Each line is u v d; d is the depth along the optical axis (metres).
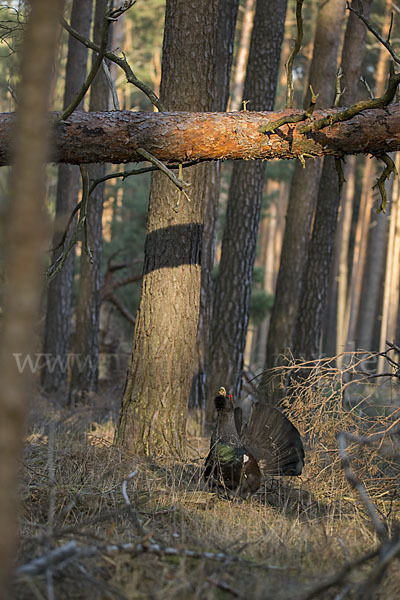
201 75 10.19
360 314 50.22
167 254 10.31
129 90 44.88
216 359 16.67
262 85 16.95
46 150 2.35
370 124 7.47
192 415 14.64
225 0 15.41
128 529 6.17
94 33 19.80
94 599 4.47
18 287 2.25
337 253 45.38
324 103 18.80
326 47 18.70
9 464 2.35
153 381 10.32
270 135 7.62
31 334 2.29
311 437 9.44
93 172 19.84
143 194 31.95
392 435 9.30
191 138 7.58
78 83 19.77
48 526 5.95
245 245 16.81
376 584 4.24
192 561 5.30
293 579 5.09
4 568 2.44
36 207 2.30
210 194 15.19
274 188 51.34
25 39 2.35
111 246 31.69
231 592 4.68
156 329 10.34
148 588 4.73
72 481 7.95
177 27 10.20
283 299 19.61
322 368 9.83
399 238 36.47
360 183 50.03
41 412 14.91
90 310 19.84
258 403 9.13
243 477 7.99
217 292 16.91
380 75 35.44
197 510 7.28
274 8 16.84
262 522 7.07
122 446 10.27
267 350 19.86
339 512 7.63
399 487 8.32
